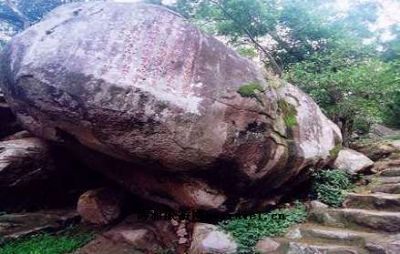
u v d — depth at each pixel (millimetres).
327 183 6566
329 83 8633
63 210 7496
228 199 5605
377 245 4559
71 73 5129
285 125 5941
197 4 10594
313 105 6980
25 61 5543
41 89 5305
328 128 7062
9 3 15305
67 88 5105
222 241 5141
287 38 10602
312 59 9867
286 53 10609
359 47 9805
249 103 5398
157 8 5660
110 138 5176
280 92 6262
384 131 12156
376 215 5180
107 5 5777
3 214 6914
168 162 5211
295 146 5930
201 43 5441
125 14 5539
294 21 10289
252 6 9836
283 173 5902
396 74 8562
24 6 15953
